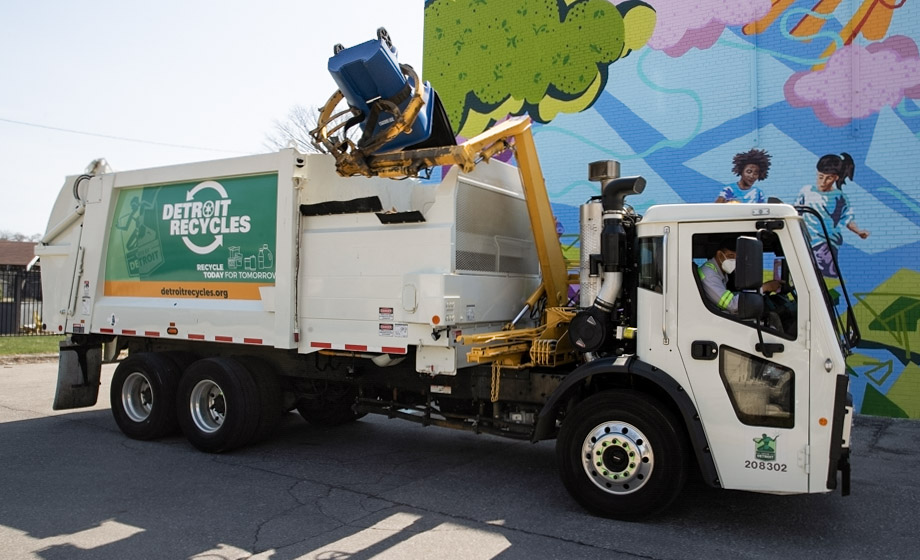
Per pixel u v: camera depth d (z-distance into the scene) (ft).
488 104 40.70
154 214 25.43
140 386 26.07
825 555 14.69
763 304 15.17
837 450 14.75
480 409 20.63
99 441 25.38
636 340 17.12
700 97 34.68
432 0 42.78
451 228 19.10
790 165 32.63
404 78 19.70
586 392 18.15
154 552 14.65
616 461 16.70
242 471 21.29
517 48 39.75
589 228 18.57
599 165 18.76
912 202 30.22
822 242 22.07
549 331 19.43
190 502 18.08
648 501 16.20
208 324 23.59
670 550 14.89
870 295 30.96
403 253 19.83
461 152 18.56
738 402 15.69
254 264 22.71
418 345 19.61
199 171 23.99
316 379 23.57
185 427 23.86
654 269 16.74
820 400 14.92
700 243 16.37
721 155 34.17
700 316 16.07
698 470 19.79
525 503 18.24
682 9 35.04
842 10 31.53
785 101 32.73
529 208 21.18
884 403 30.71
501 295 21.94
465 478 20.76
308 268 21.70
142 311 25.38
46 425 28.40
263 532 15.90
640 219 19.16
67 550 14.73
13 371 46.75
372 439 26.35
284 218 21.77
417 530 16.11
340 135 20.74
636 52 36.27
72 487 19.36
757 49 33.30
